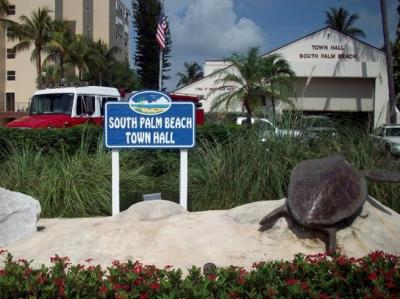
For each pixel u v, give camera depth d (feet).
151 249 20.01
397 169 28.14
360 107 110.73
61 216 28.30
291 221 20.67
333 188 19.66
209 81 112.68
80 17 220.84
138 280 13.10
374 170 22.07
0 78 172.86
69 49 158.81
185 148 26.03
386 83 108.68
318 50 108.88
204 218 22.82
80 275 13.50
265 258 19.04
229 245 20.12
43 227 23.93
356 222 20.54
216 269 14.46
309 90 110.83
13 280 12.87
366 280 13.16
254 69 86.07
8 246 21.31
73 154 35.24
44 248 20.77
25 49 155.43
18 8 176.14
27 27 149.69
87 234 21.59
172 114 25.88
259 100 85.87
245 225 21.75
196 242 20.48
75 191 29.32
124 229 21.77
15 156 32.24
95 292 12.92
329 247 18.65
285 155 28.37
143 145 25.85
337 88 110.63
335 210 19.17
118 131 25.76
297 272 13.82
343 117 34.01
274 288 12.53
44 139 36.73
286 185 27.40
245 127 32.12
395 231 21.07
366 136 30.07
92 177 30.76
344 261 14.05
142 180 33.09
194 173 30.68
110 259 19.29
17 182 29.94
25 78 173.99
